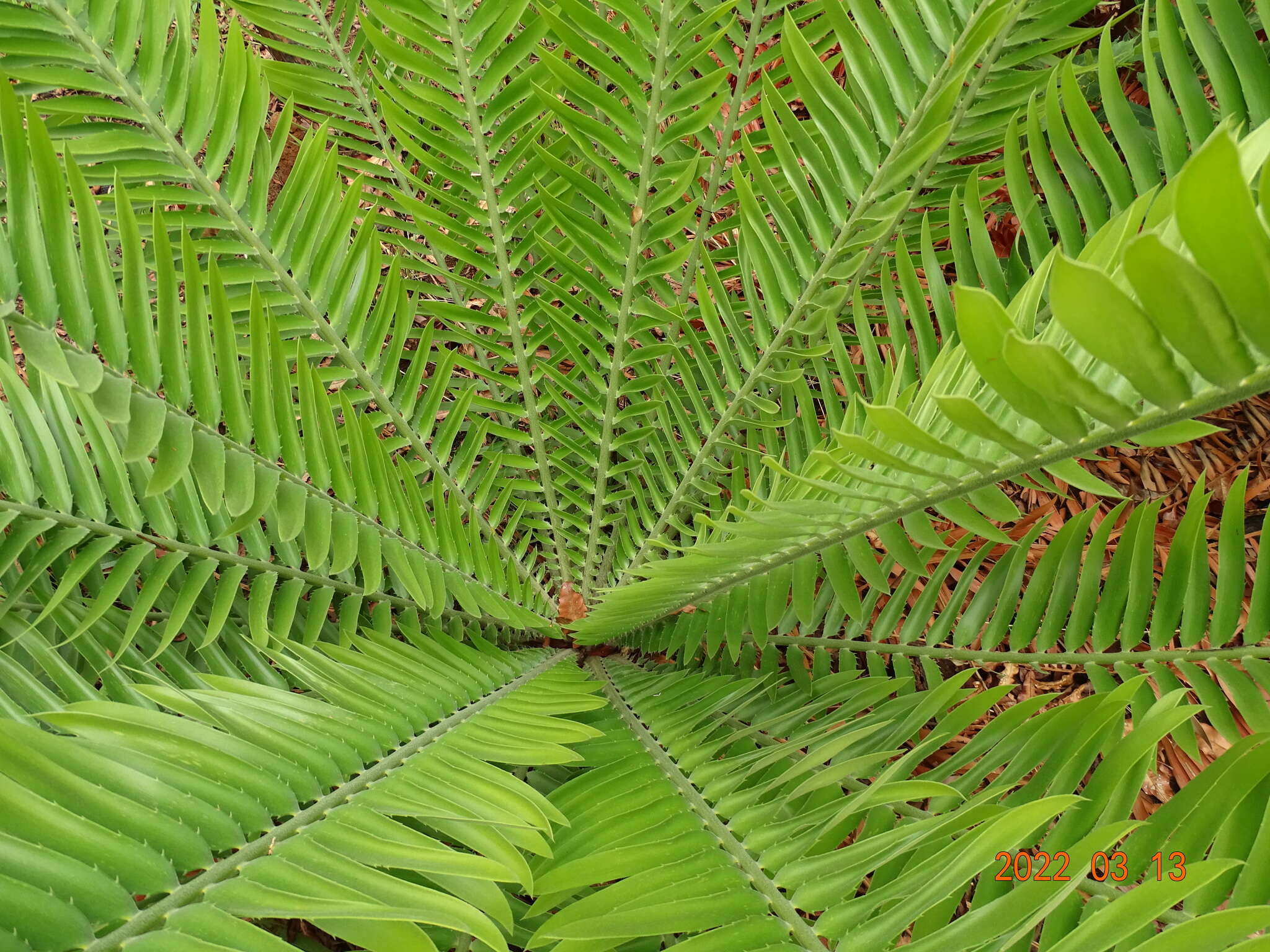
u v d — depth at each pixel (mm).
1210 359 441
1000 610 1052
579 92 1053
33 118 732
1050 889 620
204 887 601
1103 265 700
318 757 742
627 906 697
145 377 825
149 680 947
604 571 1526
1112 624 977
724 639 1269
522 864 722
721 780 860
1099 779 737
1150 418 511
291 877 623
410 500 1144
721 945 667
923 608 1117
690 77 1281
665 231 1149
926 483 753
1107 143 910
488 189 1188
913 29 950
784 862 737
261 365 925
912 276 1056
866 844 708
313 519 962
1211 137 337
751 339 1407
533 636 1479
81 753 619
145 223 1082
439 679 979
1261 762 705
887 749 877
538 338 1304
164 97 983
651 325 1256
